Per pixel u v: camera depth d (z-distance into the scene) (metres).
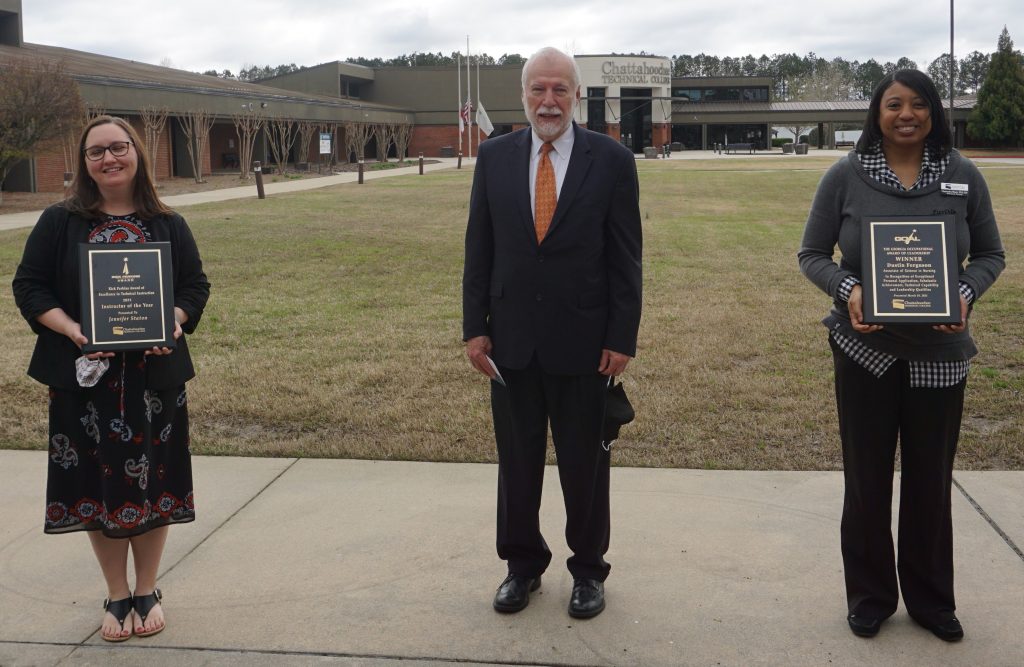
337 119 47.88
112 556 3.05
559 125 2.98
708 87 72.06
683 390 5.95
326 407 5.72
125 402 2.88
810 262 2.98
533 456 3.21
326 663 2.86
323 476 4.60
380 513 4.09
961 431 5.11
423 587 3.36
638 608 3.18
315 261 11.91
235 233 14.38
